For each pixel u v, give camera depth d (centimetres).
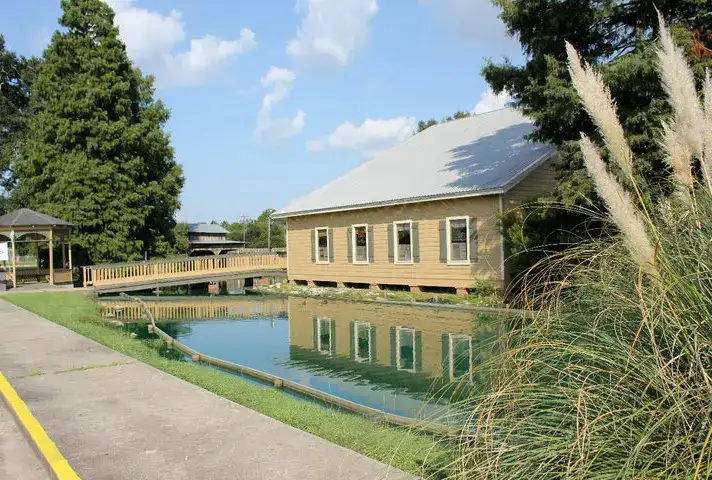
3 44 3731
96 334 1006
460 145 2323
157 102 3328
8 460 437
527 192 1745
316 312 1658
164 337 1208
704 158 282
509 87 1341
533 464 263
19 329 1073
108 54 2742
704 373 228
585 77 275
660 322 246
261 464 386
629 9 1156
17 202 3475
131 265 2314
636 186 275
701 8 1033
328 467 376
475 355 400
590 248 312
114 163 2711
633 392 258
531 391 289
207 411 521
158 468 385
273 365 938
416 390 739
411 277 1994
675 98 279
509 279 1592
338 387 768
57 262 2825
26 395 588
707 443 216
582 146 261
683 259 260
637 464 236
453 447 314
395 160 2569
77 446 433
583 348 279
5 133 3669
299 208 2473
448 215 1853
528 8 1207
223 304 1947
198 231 5400
